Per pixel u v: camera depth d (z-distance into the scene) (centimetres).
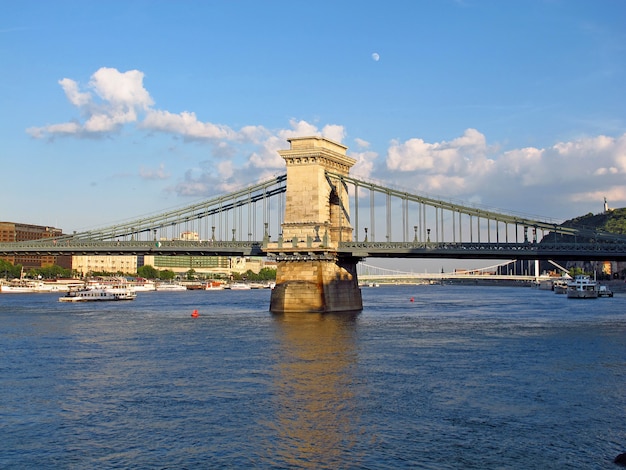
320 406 5034
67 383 5881
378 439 4303
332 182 12756
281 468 3866
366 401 5172
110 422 4684
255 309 15125
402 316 12669
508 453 4056
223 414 4844
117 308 16050
